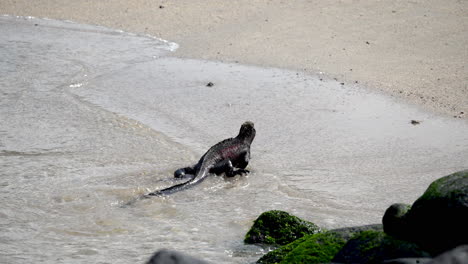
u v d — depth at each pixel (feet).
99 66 198.80
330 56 208.95
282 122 154.71
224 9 266.57
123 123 150.61
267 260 83.92
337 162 131.75
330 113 161.27
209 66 200.54
